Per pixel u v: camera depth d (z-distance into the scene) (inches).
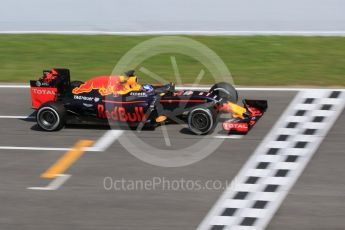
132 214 1582.2
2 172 1825.8
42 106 2103.8
